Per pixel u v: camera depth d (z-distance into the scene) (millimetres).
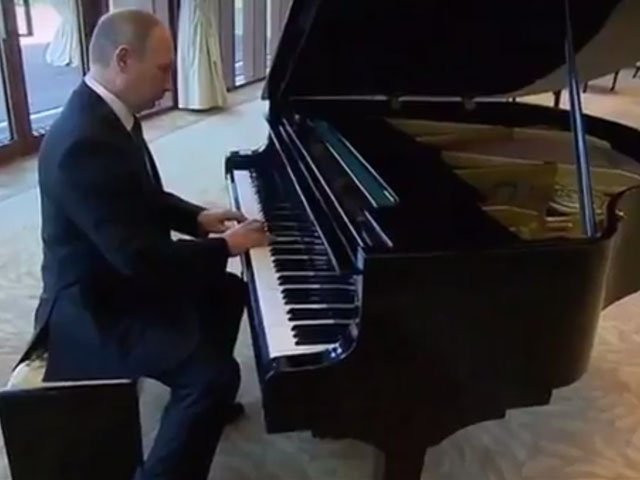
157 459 1705
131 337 1663
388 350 1462
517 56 2424
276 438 2188
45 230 1667
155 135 5477
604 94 7477
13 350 2574
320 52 2311
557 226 2070
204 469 1750
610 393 2469
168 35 1678
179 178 4492
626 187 2328
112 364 1673
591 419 2332
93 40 1613
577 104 1851
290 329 1544
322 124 2510
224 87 6492
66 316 1672
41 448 1708
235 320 1958
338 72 2438
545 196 2260
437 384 1519
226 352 1799
